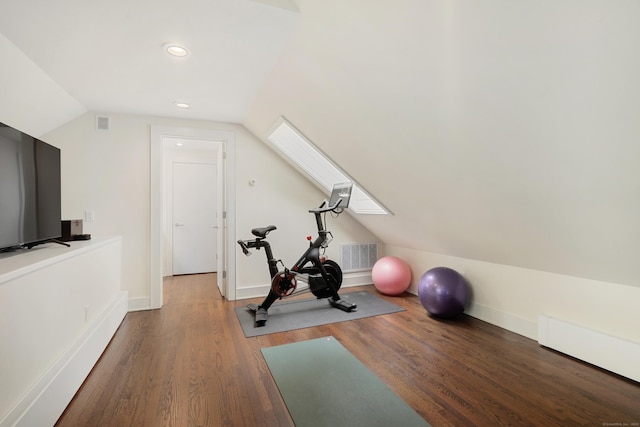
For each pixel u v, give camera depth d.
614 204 1.54
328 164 3.84
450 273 3.06
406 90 1.75
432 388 1.86
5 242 1.59
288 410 1.65
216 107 3.14
